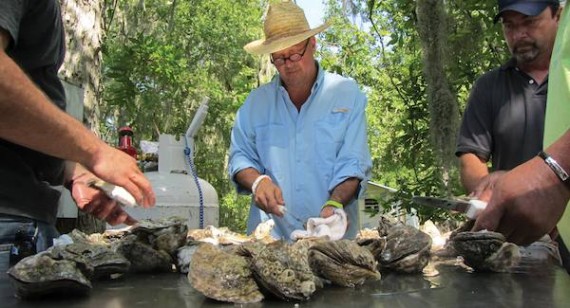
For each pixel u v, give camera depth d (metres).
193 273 1.16
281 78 2.96
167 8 13.34
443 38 4.04
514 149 2.74
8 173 1.66
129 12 12.95
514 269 1.49
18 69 1.28
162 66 8.80
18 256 1.70
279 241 1.26
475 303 1.06
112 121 12.61
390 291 1.20
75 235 1.71
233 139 3.05
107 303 1.12
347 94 2.86
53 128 1.35
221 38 16.30
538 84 2.70
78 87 3.91
